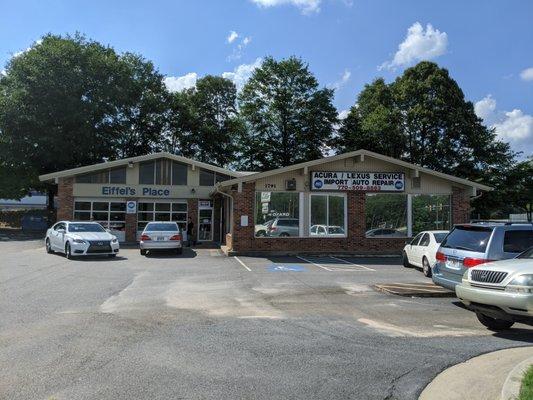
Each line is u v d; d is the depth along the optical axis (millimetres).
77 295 11141
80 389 5117
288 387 5305
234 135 56656
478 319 8703
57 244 21719
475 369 6027
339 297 11352
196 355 6449
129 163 30188
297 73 52250
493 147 42438
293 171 23078
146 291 11883
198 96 57219
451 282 10398
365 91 53562
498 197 40281
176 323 8359
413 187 23938
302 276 15141
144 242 22031
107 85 44625
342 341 7293
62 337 7262
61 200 29922
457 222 24062
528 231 9898
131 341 7102
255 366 6020
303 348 6863
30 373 5617
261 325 8289
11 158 41125
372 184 23594
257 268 17297
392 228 23656
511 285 7527
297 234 23016
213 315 9109
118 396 4938
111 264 18172
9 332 7543
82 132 42344
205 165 31141
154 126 53531
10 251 23812
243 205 22688
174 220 31141
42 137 40906
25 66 41844
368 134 48031
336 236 23266
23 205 69188
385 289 12164
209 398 4941
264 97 53219
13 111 40625
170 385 5293
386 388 5340
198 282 13617
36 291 11617
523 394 4770
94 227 21875
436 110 44500
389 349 6887
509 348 7051
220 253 23594
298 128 51562
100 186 30312
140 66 53875
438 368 6043
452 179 23703
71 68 42781
